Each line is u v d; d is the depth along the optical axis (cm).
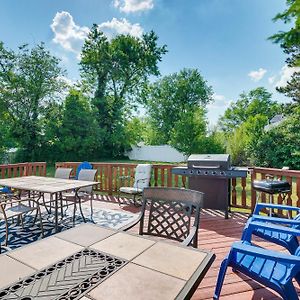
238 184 739
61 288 97
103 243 141
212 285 200
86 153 1789
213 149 1273
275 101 2720
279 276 154
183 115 1421
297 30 378
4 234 327
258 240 299
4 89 1521
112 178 579
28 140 1605
